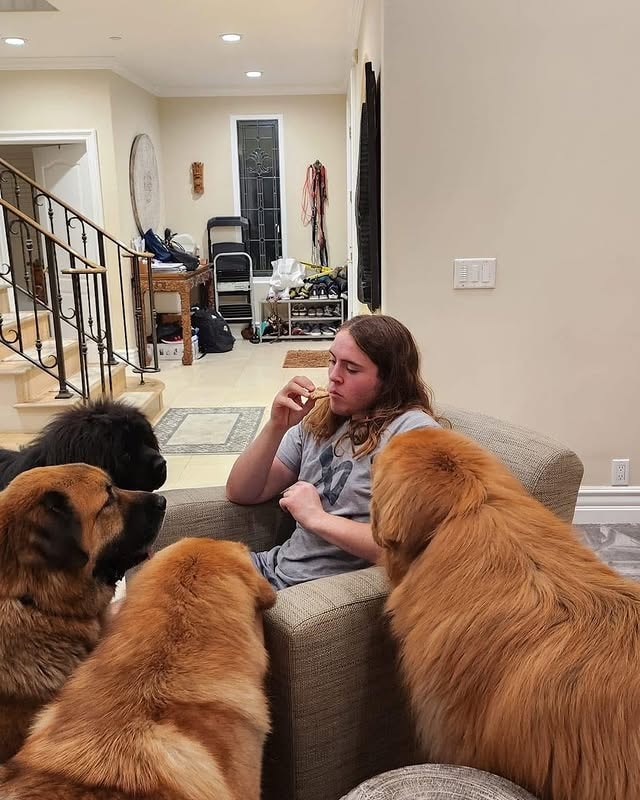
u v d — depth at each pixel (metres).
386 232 2.82
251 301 8.18
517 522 1.10
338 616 1.25
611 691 0.91
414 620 1.09
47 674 1.16
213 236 8.26
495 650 1.00
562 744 0.93
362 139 3.62
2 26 5.09
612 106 2.70
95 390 4.56
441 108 2.71
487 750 1.00
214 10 4.76
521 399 2.96
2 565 1.15
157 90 7.77
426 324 2.89
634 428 2.98
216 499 1.77
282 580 1.55
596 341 2.90
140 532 1.33
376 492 1.20
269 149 8.18
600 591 1.02
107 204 6.52
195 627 1.06
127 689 0.99
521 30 2.65
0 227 6.63
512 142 2.74
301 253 8.45
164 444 4.34
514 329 2.89
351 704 1.30
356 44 5.44
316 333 8.08
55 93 6.30
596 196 2.78
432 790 0.95
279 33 5.40
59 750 0.94
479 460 1.21
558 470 1.49
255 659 1.09
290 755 1.27
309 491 1.53
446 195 2.79
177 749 0.92
